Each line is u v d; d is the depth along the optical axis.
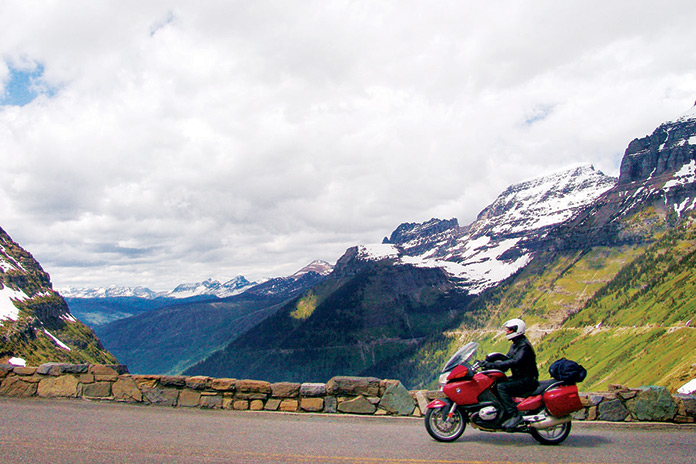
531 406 12.34
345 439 12.25
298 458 10.16
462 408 12.54
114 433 11.91
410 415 15.80
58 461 9.34
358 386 16.05
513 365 12.47
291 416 15.41
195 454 10.18
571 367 12.43
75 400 16.33
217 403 16.08
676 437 13.55
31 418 13.38
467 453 11.09
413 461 10.25
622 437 13.38
